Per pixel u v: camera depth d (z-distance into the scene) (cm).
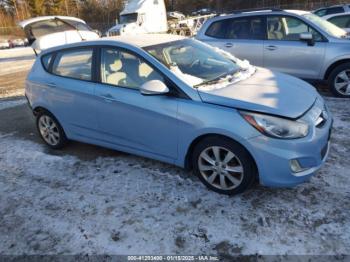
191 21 2722
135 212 301
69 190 348
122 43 359
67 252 261
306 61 593
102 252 257
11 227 297
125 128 359
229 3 4144
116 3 5050
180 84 313
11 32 4800
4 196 349
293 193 308
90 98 377
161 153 342
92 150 443
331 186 314
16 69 1443
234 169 298
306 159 277
